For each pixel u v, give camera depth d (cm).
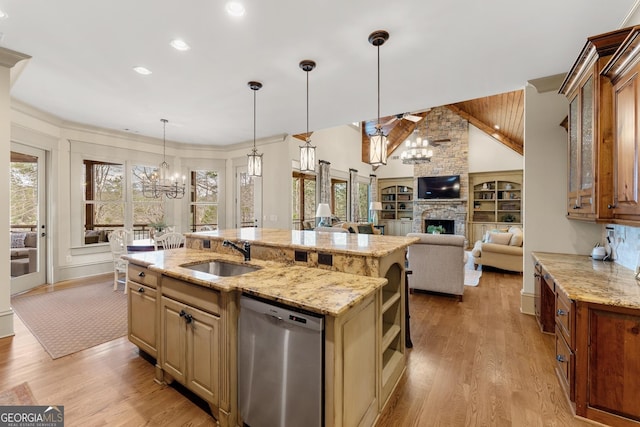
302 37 245
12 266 424
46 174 471
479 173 984
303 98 384
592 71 216
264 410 162
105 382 220
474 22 223
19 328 310
